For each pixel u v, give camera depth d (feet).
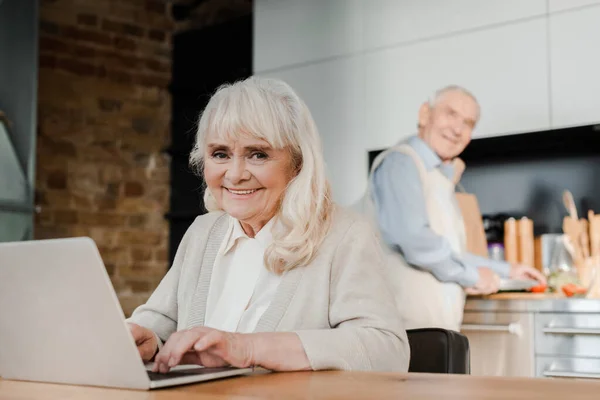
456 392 3.00
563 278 11.12
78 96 15.81
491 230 12.08
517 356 10.71
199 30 16.55
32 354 3.63
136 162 16.40
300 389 3.14
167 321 5.36
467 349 4.90
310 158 4.79
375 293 4.64
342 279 4.67
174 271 5.46
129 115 16.40
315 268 4.71
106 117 16.12
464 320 11.34
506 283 11.28
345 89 12.94
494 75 11.51
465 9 11.83
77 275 3.26
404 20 12.41
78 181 15.69
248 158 4.79
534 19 11.21
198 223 5.48
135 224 16.26
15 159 11.76
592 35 10.74
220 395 3.00
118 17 16.40
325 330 4.17
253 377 3.61
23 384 3.57
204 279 5.14
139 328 4.49
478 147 11.76
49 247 3.28
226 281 5.09
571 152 11.78
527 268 11.33
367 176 12.56
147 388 3.24
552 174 11.91
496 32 11.53
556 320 10.39
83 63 15.93
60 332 3.45
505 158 12.25
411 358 4.82
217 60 16.17
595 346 10.07
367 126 12.64
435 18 12.10
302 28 13.56
